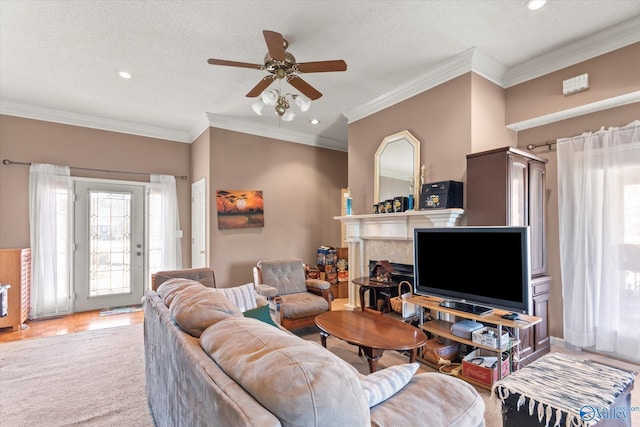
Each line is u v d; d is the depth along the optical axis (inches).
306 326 140.6
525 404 54.8
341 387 33.4
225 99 161.8
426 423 40.8
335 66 101.0
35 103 166.2
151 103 167.2
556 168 130.5
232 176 191.9
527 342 111.0
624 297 109.7
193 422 42.7
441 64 128.5
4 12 95.0
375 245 162.4
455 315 113.0
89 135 187.5
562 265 123.9
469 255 108.3
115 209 195.6
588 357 115.6
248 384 34.4
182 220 215.9
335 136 227.6
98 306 189.5
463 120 124.7
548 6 94.9
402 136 148.0
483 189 112.2
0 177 164.1
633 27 102.6
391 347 85.4
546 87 125.6
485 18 100.4
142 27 103.4
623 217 110.5
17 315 150.5
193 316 53.8
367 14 98.3
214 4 92.9
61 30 104.5
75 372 105.7
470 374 98.6
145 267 204.2
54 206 173.6
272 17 99.1
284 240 211.3
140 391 93.4
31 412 82.9
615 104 114.7
